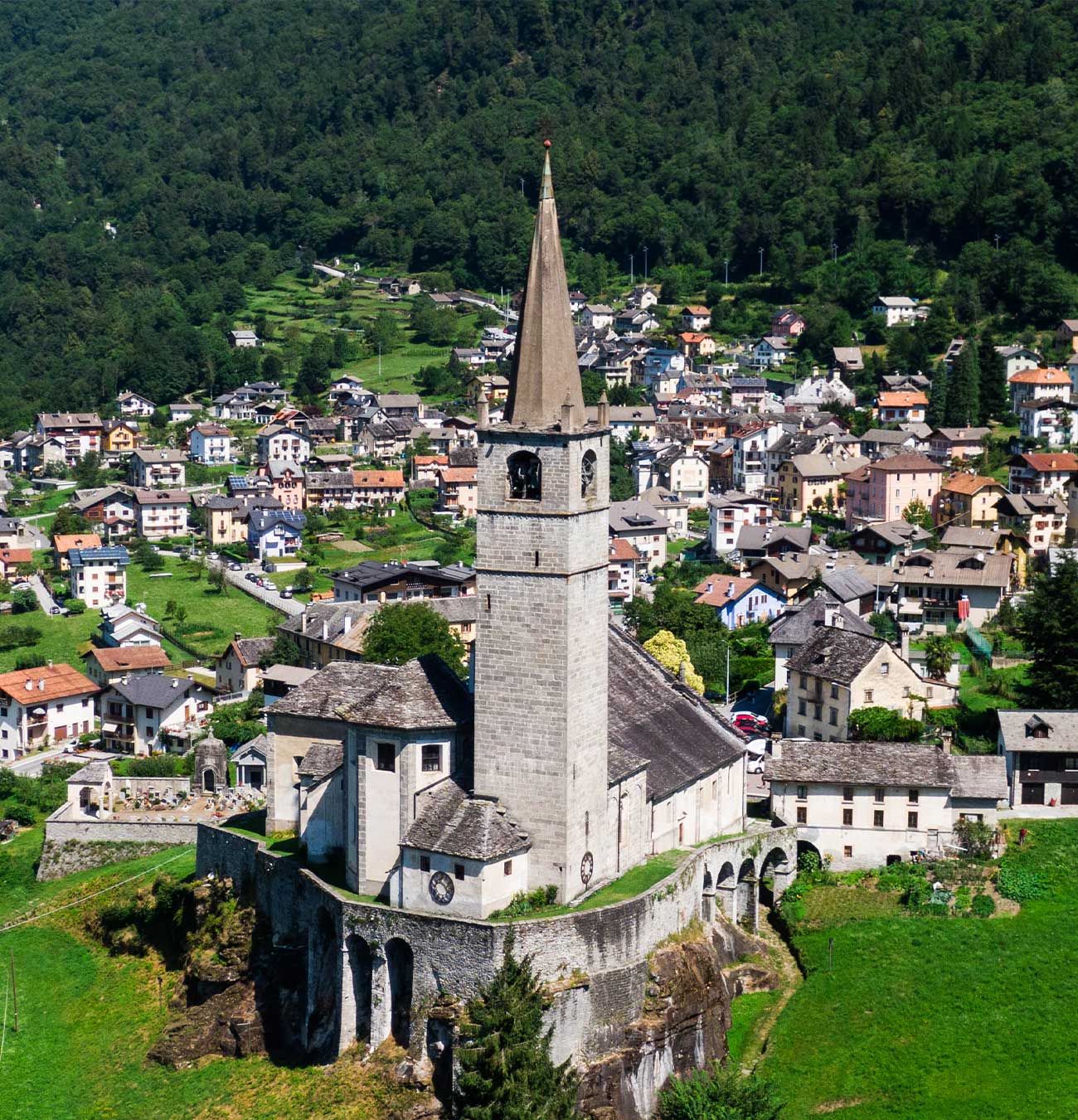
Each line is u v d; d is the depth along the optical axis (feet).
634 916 374.63
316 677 442.50
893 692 547.08
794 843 467.93
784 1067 392.88
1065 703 547.90
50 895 529.86
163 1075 396.78
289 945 404.98
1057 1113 372.38
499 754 373.81
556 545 362.74
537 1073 335.06
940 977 419.74
